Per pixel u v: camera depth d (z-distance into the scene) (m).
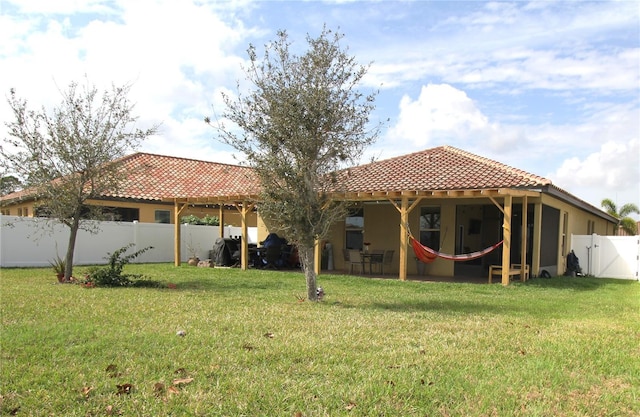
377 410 3.98
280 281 14.17
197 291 11.44
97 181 13.20
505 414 3.98
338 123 9.77
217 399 4.14
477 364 5.24
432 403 4.16
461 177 15.05
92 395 4.20
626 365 5.37
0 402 4.00
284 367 5.00
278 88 9.70
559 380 4.80
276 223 10.28
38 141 12.55
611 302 10.71
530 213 16.59
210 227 24.50
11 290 10.67
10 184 13.46
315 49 9.74
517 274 15.70
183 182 25.89
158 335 6.22
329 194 10.12
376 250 18.31
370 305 9.67
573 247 19.48
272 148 9.77
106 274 12.06
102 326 6.75
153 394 4.23
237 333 6.50
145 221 23.70
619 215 40.81
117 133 13.28
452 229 16.89
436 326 7.25
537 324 7.64
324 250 19.30
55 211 12.89
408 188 14.73
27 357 5.20
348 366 5.07
